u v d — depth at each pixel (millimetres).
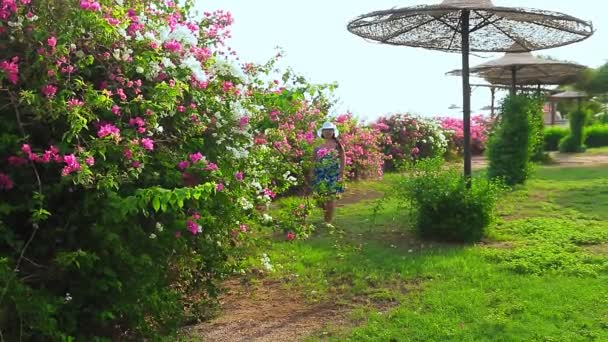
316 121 7582
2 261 2719
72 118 2906
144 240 3449
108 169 3123
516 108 12398
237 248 4504
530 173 12656
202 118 3908
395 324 4383
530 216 8766
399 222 8438
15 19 3113
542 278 5469
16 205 3098
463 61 7562
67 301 3199
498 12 7035
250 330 4430
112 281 3240
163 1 4621
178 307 3986
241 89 4473
